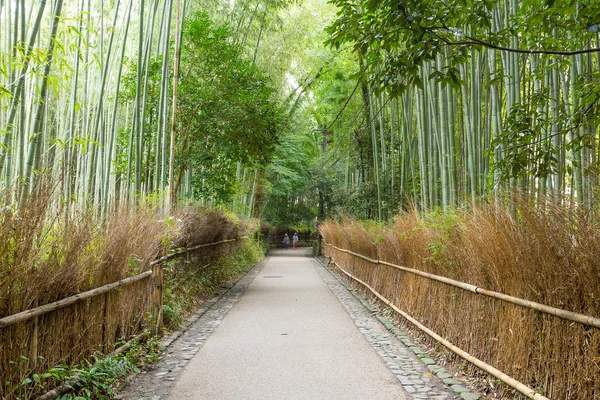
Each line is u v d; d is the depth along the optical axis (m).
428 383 4.48
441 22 3.50
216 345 5.99
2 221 3.04
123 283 4.77
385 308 8.44
